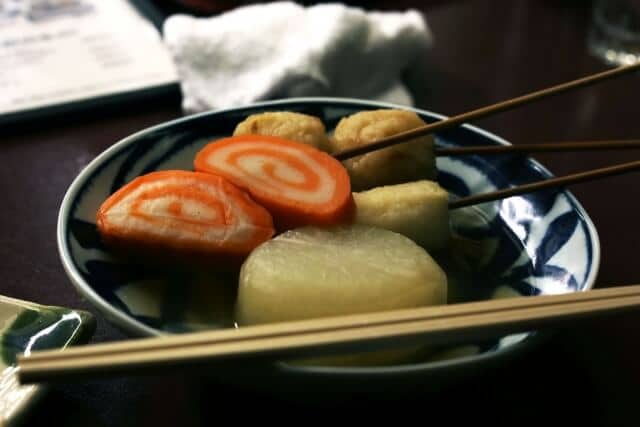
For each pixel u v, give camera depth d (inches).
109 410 17.3
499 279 19.0
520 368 18.2
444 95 25.6
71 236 17.7
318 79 23.7
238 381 16.2
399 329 15.9
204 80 24.3
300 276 17.0
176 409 17.3
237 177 18.5
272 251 17.4
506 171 20.3
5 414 16.5
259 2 27.8
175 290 18.1
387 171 19.3
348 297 16.9
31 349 17.3
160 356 15.3
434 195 18.7
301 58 23.8
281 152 18.6
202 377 17.5
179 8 27.7
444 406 17.5
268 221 18.1
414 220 18.5
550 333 16.6
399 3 30.5
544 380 18.0
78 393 17.4
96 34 26.5
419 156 19.5
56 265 19.8
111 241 17.8
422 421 17.3
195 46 24.5
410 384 15.9
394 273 17.2
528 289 18.6
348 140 19.6
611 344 18.8
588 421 17.5
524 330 16.3
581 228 18.6
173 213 17.9
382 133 19.4
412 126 19.6
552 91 18.6
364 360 16.7
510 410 17.5
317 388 16.0
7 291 19.2
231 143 18.8
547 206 19.4
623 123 25.0
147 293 17.9
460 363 15.9
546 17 30.5
